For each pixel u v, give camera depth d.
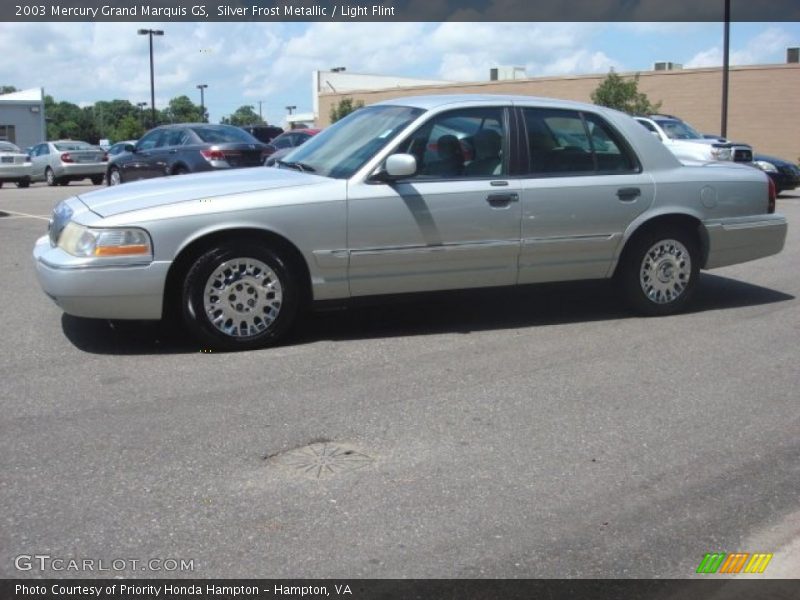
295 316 5.98
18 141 55.16
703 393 5.18
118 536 3.39
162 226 5.52
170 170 15.81
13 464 4.02
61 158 24.52
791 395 5.16
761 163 18.55
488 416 4.73
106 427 4.49
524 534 3.46
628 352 6.02
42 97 56.53
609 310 7.28
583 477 3.99
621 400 5.04
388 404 4.89
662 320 6.95
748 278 8.68
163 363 5.59
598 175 6.60
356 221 5.90
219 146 15.28
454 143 6.23
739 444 4.42
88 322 6.59
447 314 7.07
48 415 4.65
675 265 7.02
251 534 3.42
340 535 3.42
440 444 4.34
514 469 4.06
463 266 6.27
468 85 44.00
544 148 6.49
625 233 6.71
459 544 3.38
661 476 4.03
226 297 5.76
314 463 4.08
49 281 5.58
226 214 5.62
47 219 13.23
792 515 3.68
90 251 5.48
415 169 5.84
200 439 4.34
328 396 5.00
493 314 7.09
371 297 6.14
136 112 88.62
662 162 6.89
